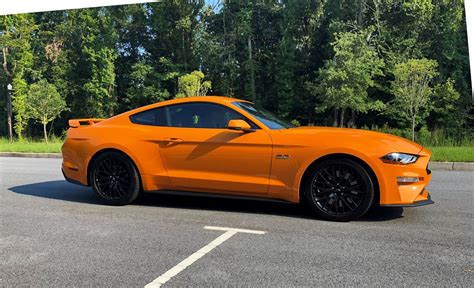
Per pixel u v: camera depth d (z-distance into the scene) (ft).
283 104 120.57
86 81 135.95
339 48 93.81
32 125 143.43
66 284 10.75
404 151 16.06
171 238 14.52
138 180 19.12
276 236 14.70
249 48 127.95
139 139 18.89
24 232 15.37
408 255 12.80
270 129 17.35
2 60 136.56
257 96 129.08
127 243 13.99
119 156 19.29
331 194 16.62
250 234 14.97
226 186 17.54
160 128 18.80
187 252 13.07
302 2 119.75
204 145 17.80
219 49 129.90
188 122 18.53
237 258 12.50
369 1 114.21
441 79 106.11
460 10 104.58
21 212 18.51
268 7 131.75
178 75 128.06
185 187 18.26
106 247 13.60
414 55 105.50
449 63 108.06
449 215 17.97
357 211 16.21
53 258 12.62
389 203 15.87
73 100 139.64
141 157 18.83
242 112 17.85
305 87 117.08
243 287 10.47
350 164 16.17
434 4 109.29
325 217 16.72
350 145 16.11
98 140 19.61
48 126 143.33
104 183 19.75
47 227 16.02
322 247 13.51
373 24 113.29
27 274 11.41
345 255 12.76
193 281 10.85
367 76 92.94
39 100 94.17
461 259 12.48
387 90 102.32
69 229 15.72
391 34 109.91
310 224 16.29
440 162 36.70
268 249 13.30
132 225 16.25
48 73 139.95
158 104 19.34
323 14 119.65
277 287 10.46
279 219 17.07
